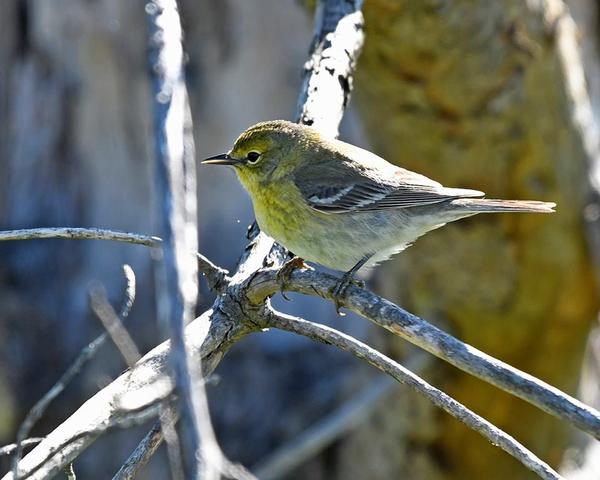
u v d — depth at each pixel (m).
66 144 15.00
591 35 15.23
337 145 10.00
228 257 15.13
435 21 11.46
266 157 9.89
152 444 7.06
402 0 11.31
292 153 9.85
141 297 14.71
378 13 11.49
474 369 6.24
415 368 13.31
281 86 14.87
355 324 15.27
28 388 14.21
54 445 6.54
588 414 5.80
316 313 15.43
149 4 5.98
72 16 14.61
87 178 15.00
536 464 6.44
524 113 12.23
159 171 5.45
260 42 14.75
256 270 8.08
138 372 6.98
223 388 14.86
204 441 4.70
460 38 11.65
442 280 13.18
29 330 14.48
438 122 12.36
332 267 10.02
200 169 14.99
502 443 6.55
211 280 7.99
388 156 13.15
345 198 9.75
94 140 14.92
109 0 14.51
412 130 12.56
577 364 13.73
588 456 14.45
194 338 7.53
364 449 14.30
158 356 7.09
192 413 4.85
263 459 14.21
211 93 14.82
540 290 13.00
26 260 14.89
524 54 11.93
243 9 14.66
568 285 12.99
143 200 14.93
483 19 11.59
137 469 7.02
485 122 12.24
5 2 14.84
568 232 12.70
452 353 6.38
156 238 7.41
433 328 6.64
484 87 12.01
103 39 14.62
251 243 9.24
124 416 7.00
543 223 12.56
